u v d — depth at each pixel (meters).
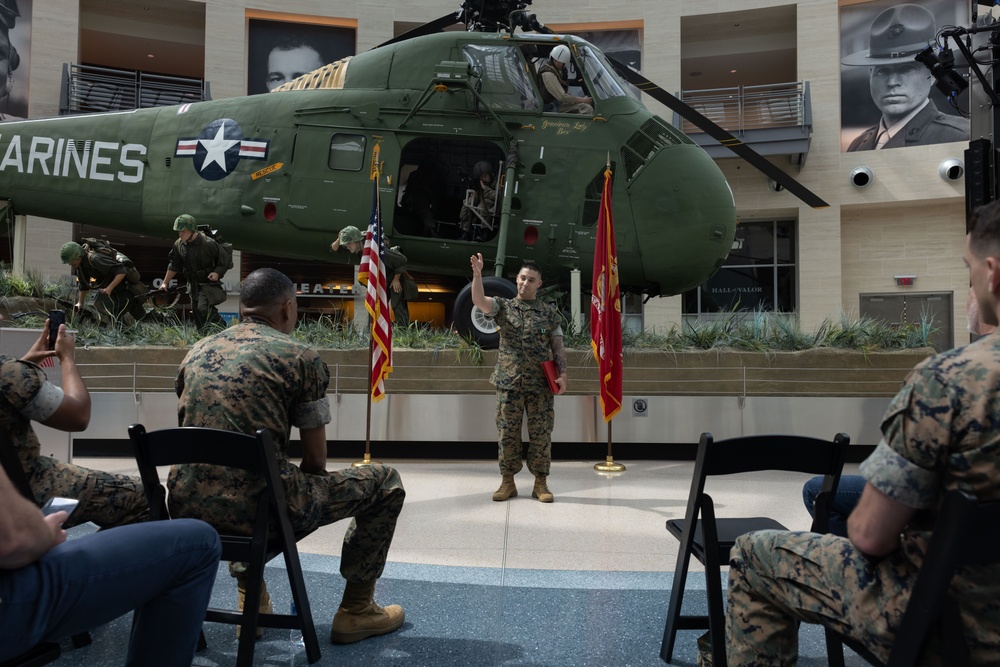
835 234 15.59
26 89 14.85
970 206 5.29
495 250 7.72
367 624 2.35
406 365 6.35
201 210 8.20
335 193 7.86
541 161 7.48
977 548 1.12
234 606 2.65
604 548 3.48
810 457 1.92
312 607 2.65
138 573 1.44
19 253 8.95
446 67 7.41
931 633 1.22
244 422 2.07
